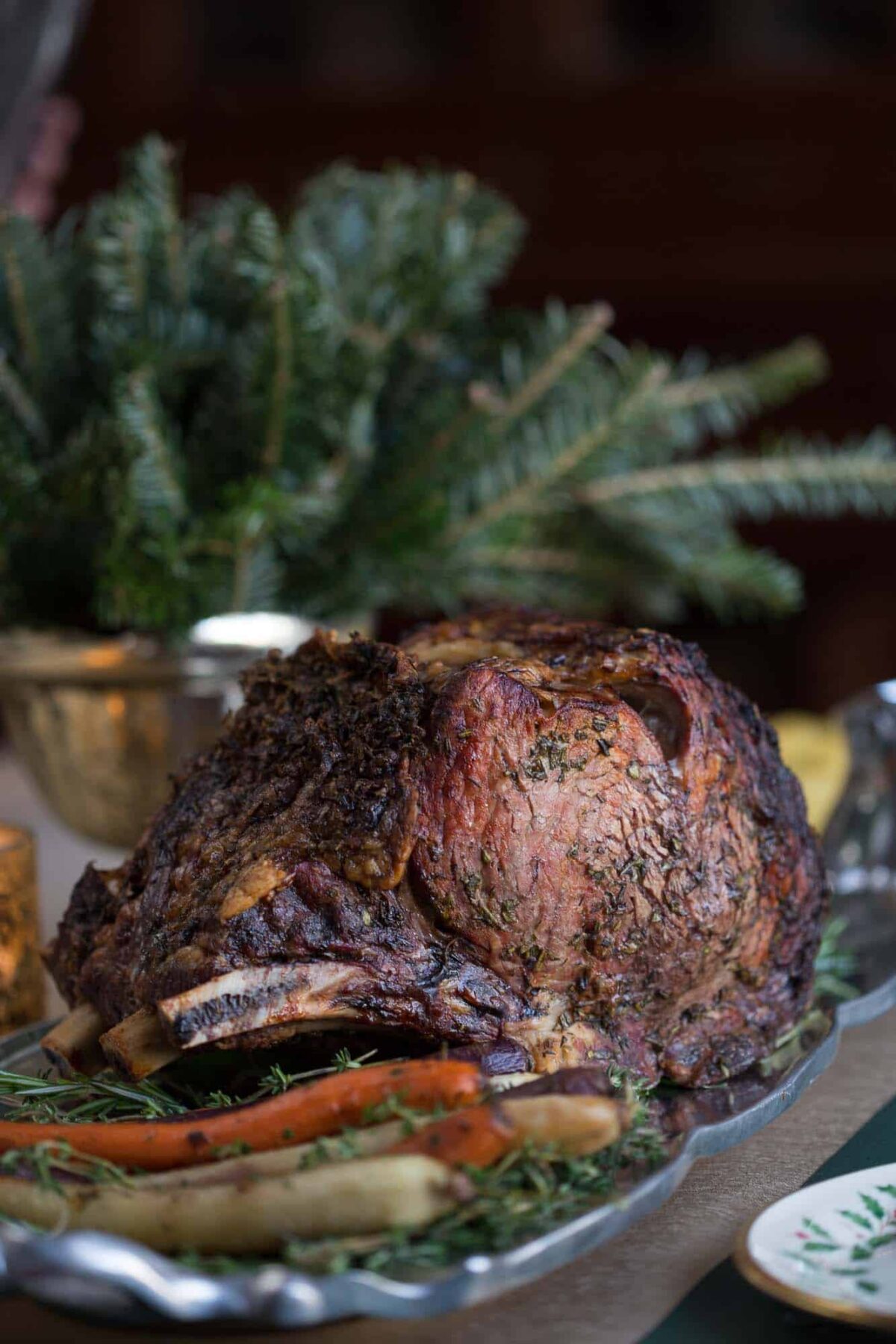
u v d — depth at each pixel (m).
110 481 1.82
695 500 2.33
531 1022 1.17
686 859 1.23
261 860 1.12
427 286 2.04
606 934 1.19
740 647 5.32
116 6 4.84
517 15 4.93
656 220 4.96
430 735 1.16
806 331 5.05
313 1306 0.85
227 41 5.05
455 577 2.24
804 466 2.29
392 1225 0.92
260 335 1.94
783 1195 1.17
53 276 1.95
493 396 2.04
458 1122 0.96
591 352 2.20
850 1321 0.89
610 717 1.21
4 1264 0.85
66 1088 1.16
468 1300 0.90
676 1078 1.26
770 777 1.34
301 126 4.95
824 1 5.00
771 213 4.93
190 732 2.00
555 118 4.90
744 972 1.32
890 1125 1.26
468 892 1.14
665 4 5.03
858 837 2.04
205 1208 0.94
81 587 2.01
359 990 1.11
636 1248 1.09
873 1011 1.50
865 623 5.21
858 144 4.86
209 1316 0.85
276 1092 1.15
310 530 2.01
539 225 4.98
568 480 2.15
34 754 2.11
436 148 4.95
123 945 1.20
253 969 1.08
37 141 2.85
